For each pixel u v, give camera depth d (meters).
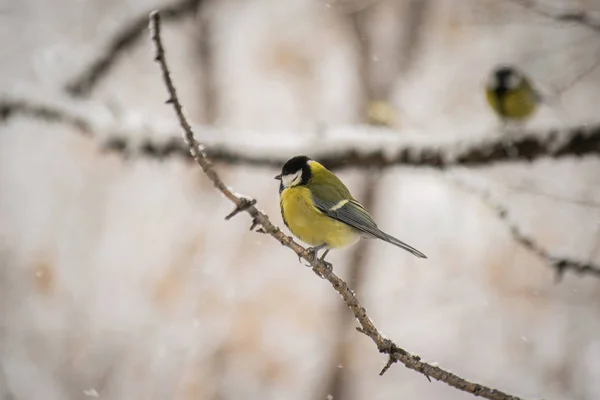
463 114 17.86
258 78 19.47
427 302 16.94
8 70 16.95
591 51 9.24
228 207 17.00
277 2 19.59
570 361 15.74
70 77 11.77
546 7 7.04
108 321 15.69
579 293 16.12
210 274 16.25
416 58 18.88
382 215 17.91
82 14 17.80
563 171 14.73
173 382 15.09
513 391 15.50
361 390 16.31
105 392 14.86
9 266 15.80
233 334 16.03
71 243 16.50
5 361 14.53
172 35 18.94
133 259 16.64
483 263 16.97
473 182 7.83
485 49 18.03
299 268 17.05
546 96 11.22
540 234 15.16
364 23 18.00
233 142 9.02
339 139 8.52
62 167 17.23
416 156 8.11
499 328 16.36
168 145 9.37
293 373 16.16
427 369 4.42
